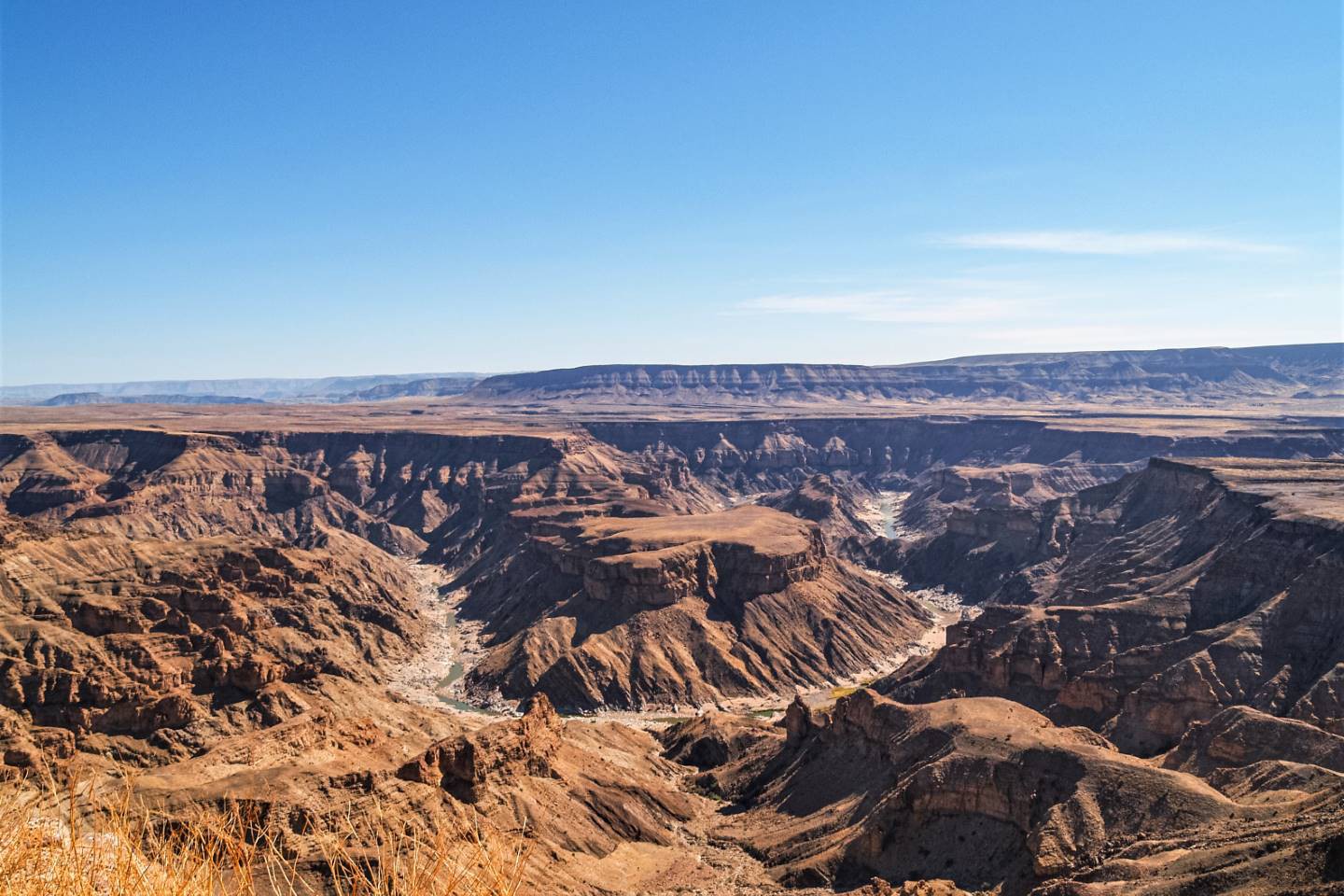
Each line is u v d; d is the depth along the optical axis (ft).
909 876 380.99
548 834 397.39
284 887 211.61
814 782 474.49
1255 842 297.53
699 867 411.54
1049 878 341.62
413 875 70.54
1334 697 477.77
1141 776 363.76
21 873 75.77
